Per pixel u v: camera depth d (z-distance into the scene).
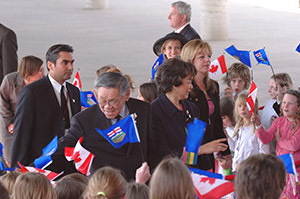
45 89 5.71
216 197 4.00
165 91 5.07
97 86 4.57
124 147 4.75
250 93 6.02
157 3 26.91
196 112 5.29
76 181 4.06
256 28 19.77
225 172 6.28
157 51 7.66
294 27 19.75
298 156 6.01
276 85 6.80
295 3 24.91
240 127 6.50
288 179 5.81
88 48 16.89
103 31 19.84
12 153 5.66
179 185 3.30
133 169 4.75
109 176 3.61
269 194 3.09
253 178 3.10
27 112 5.61
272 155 3.22
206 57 5.78
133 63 14.72
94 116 4.82
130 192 3.69
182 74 4.99
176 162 3.39
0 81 8.29
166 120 5.05
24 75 6.77
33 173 3.84
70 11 25.00
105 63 14.79
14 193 3.78
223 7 17.66
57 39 18.44
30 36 19.02
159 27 20.44
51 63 5.74
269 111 6.89
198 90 5.72
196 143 4.68
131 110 4.83
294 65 13.88
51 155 4.94
